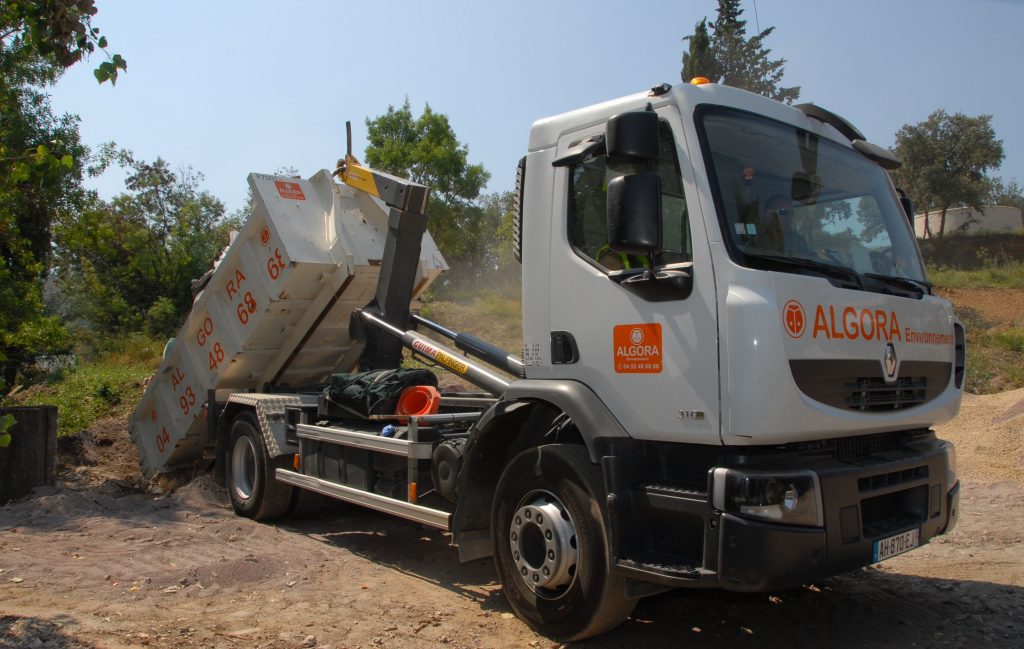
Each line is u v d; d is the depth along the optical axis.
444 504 5.67
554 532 4.48
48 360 19.28
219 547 6.62
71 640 4.36
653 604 5.23
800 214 4.55
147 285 36.03
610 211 4.02
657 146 4.02
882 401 4.32
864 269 4.79
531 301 4.99
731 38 24.92
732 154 4.32
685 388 4.05
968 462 9.77
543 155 5.01
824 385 3.99
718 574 3.77
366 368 7.56
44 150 5.94
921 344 4.69
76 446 10.80
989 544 6.70
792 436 3.88
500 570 4.93
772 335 3.80
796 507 3.78
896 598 5.36
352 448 6.58
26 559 6.16
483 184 35.38
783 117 4.77
